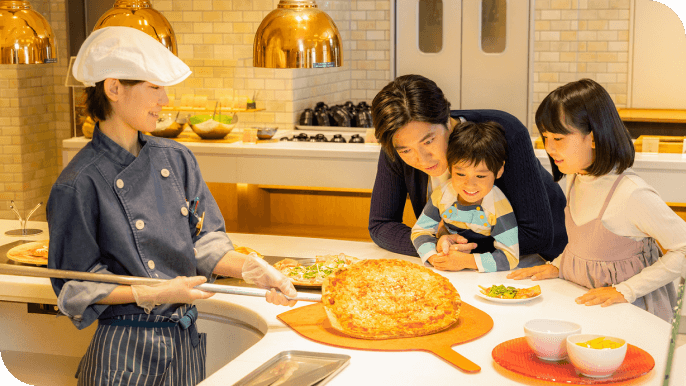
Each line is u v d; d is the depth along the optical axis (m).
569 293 1.97
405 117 1.89
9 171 5.77
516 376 1.44
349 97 6.52
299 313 1.85
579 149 1.87
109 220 1.65
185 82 4.73
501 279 2.11
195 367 1.84
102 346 1.67
